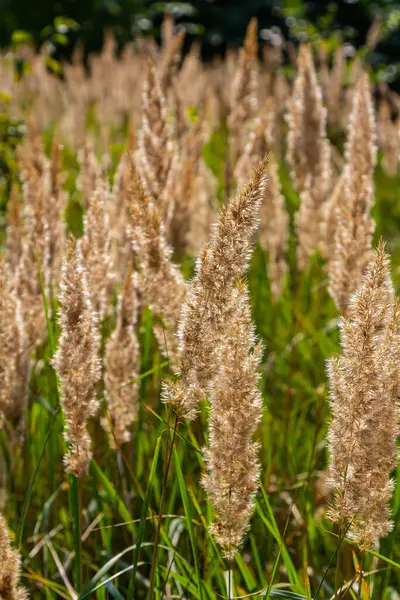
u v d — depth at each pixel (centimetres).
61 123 915
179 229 421
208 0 2066
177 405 237
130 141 430
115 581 336
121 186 430
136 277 288
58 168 402
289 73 1163
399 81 1698
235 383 219
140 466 364
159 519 248
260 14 2053
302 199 496
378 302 220
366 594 275
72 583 355
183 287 285
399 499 320
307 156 493
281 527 379
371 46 1272
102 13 2027
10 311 302
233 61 1013
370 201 360
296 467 412
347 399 224
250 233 224
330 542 358
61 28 970
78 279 255
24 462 363
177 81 537
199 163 485
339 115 950
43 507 372
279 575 346
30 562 335
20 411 310
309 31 1402
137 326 377
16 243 407
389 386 223
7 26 2002
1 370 303
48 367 387
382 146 776
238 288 224
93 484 353
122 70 991
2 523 217
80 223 590
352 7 1906
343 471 227
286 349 479
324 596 343
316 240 491
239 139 538
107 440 376
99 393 379
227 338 220
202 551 329
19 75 814
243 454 223
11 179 603
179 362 232
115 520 358
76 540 284
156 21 2161
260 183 221
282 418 446
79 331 257
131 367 319
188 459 365
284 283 499
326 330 489
